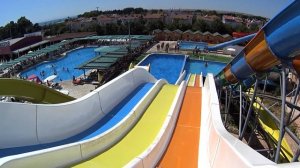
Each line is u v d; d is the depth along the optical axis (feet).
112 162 37.93
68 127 47.55
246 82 75.87
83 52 219.00
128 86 71.10
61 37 286.66
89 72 161.58
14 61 186.39
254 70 52.11
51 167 31.65
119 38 233.96
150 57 184.55
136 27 284.61
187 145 42.96
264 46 43.50
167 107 61.67
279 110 102.27
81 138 47.83
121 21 350.02
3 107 38.50
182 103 64.23
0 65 180.34
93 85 133.18
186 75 150.00
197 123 52.65
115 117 56.49
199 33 237.66
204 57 185.57
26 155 28.17
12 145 39.55
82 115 50.96
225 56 188.55
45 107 43.96
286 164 14.83
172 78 153.69
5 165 25.35
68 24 378.94
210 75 80.94
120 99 65.00
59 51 217.15
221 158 28.68
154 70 164.04
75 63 189.47
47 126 44.16
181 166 36.83
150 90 68.33
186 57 177.17
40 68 179.22
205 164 36.06
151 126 51.62
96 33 292.61
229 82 77.92
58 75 164.35
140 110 57.26
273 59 43.29
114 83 63.57
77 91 124.47
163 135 42.11
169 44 226.99
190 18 385.50
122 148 42.42
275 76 114.73
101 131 50.67
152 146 37.09
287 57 40.60
